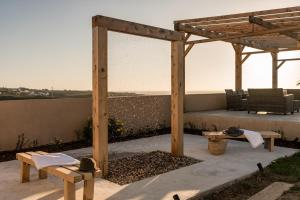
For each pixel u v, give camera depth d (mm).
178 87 5504
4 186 3994
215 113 9367
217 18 8273
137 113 8406
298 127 6898
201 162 5223
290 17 7766
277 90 8711
